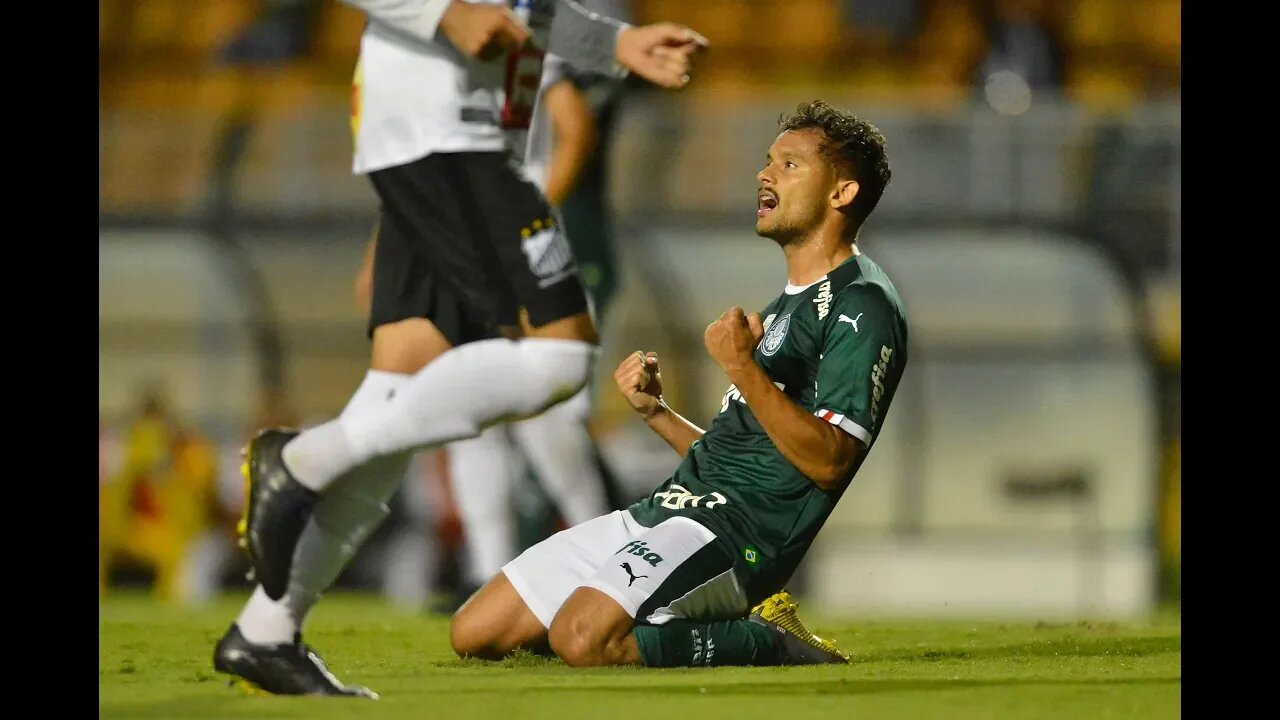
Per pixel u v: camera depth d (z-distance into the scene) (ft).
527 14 42.68
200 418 130.62
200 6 192.34
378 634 59.47
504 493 78.84
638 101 128.77
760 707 33.22
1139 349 130.41
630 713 32.27
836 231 45.70
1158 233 131.95
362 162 40.50
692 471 45.88
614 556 43.19
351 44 187.21
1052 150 132.77
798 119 46.42
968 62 181.37
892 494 129.08
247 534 36.24
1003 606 125.29
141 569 127.54
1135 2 190.70
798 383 45.29
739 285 127.13
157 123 132.26
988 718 31.73
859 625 63.72
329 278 129.59
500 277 39.60
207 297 130.72
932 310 131.03
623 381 48.73
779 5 189.47
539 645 45.88
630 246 126.72
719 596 43.50
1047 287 131.34
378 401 39.22
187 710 33.37
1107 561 127.95
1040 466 129.59
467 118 39.83
